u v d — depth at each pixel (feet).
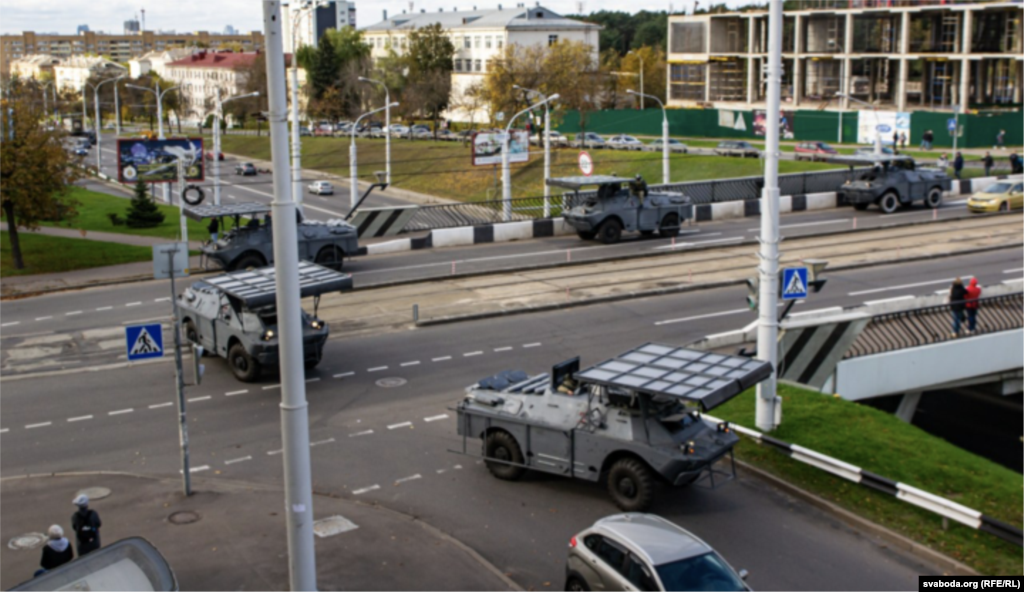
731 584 37.63
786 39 307.37
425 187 264.72
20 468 58.65
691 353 55.06
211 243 116.57
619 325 91.35
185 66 517.14
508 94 289.12
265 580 43.16
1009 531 46.75
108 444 62.54
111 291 111.65
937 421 94.22
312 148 335.88
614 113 315.78
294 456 38.63
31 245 138.00
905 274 109.50
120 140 169.48
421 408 69.21
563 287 106.52
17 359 83.35
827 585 44.24
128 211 178.19
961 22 268.21
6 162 119.65
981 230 135.85
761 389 62.49
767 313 61.05
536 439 54.29
